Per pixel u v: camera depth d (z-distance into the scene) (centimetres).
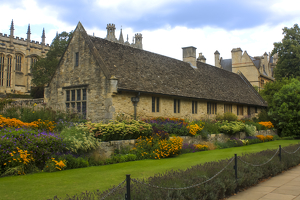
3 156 779
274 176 953
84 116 1617
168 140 1296
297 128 2461
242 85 3372
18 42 6538
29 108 1386
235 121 2178
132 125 1270
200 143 1669
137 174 819
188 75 2370
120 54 1834
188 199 561
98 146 1073
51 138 924
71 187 657
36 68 4100
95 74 1580
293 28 3888
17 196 574
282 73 3894
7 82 6212
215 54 5966
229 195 702
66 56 1797
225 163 785
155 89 1742
